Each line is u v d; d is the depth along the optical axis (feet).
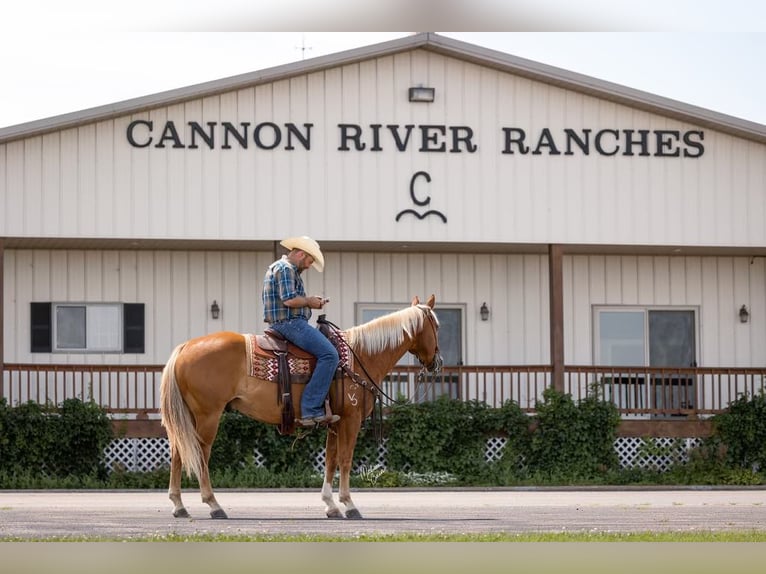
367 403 41.83
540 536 35.81
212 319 74.08
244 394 40.16
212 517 40.75
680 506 50.90
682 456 70.85
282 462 66.13
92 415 64.85
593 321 76.74
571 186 70.33
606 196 70.49
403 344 42.52
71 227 66.39
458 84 69.97
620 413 69.26
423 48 69.56
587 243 70.23
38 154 66.28
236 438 65.77
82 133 66.74
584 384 75.92
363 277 75.36
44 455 64.08
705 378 76.84
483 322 75.92
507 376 75.31
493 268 76.33
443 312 75.92
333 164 68.74
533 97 70.38
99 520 40.40
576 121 70.64
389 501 54.19
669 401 76.38
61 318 73.00
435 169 69.51
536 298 76.43
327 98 68.90
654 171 71.00
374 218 68.90
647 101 69.82
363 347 41.91
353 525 38.96
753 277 78.13
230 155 67.92
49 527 37.68
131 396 73.00
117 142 67.05
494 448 69.72
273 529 37.04
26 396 71.10
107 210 66.74
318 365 40.34
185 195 67.51
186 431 39.68
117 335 73.41
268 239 68.03
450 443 67.67
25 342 72.54
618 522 41.86
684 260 77.77
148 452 67.41
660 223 70.79
